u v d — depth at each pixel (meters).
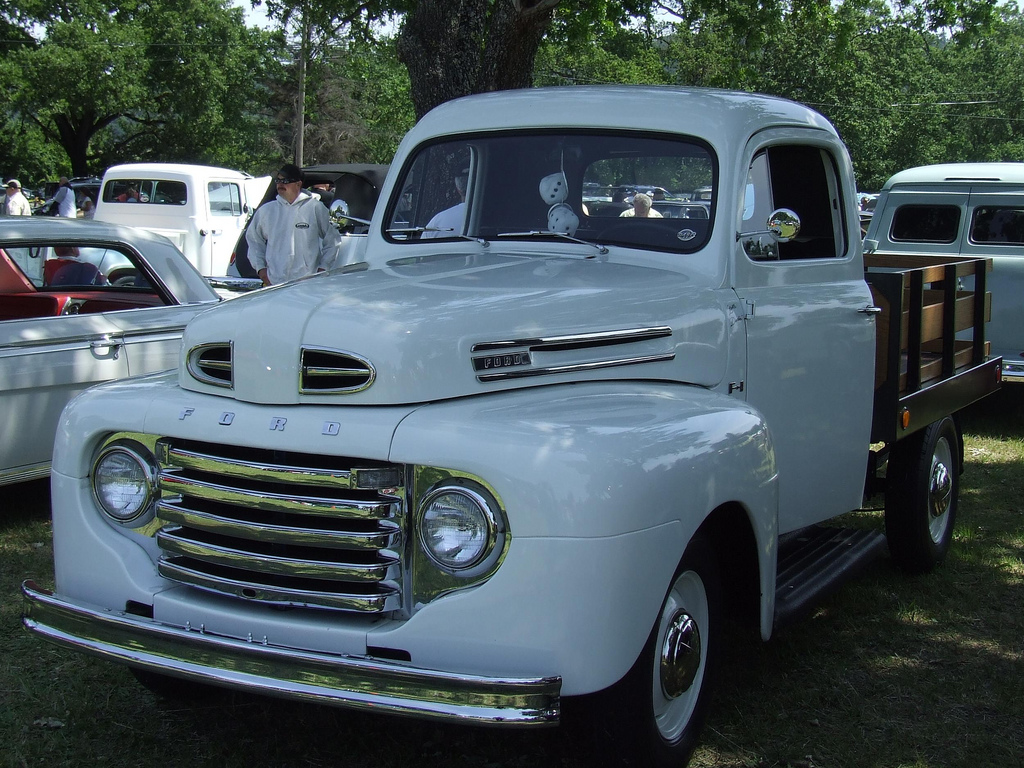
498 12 8.48
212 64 41.56
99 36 38.09
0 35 38.53
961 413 9.60
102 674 3.97
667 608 3.00
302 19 16.02
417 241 4.24
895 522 5.08
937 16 11.22
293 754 3.39
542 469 2.61
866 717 3.72
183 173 17.20
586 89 4.27
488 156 4.20
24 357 5.43
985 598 4.97
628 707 2.86
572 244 3.92
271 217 7.67
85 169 42.38
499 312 3.05
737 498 3.09
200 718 3.63
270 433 2.80
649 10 13.48
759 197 3.92
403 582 2.77
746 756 3.41
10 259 6.04
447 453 2.66
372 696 2.59
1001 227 9.55
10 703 3.70
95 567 3.08
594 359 3.16
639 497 2.66
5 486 6.46
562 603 2.58
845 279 4.34
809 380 4.06
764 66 43.44
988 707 3.84
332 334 2.86
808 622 4.61
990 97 66.12
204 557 2.92
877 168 49.78
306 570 2.79
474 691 2.54
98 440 3.12
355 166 13.51
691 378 3.44
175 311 6.15
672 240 3.79
